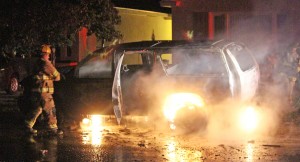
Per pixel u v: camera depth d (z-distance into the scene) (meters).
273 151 10.43
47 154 10.51
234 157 9.98
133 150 10.73
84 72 13.31
